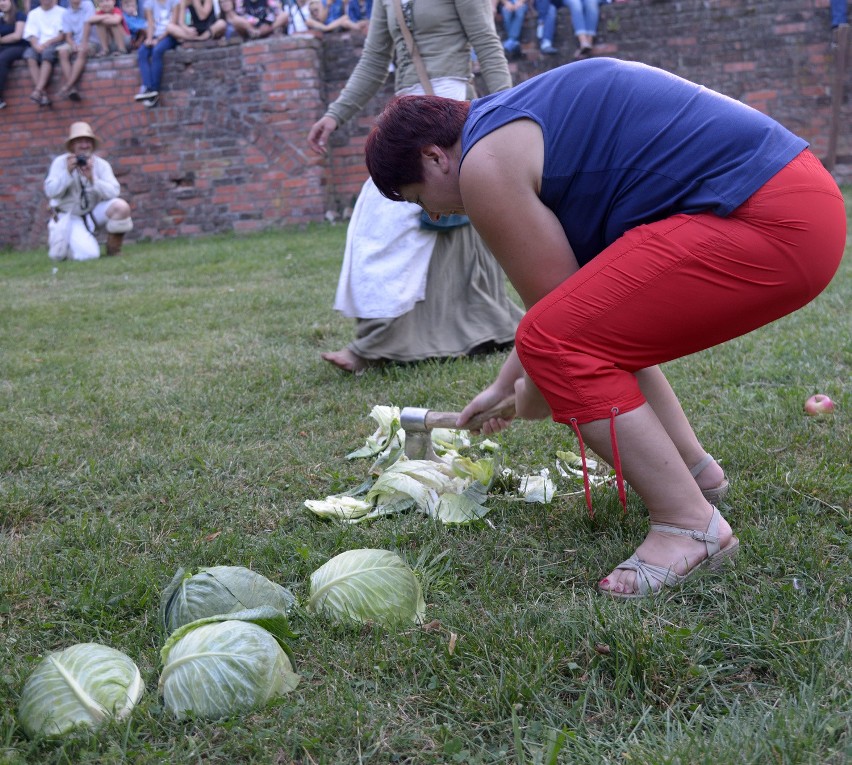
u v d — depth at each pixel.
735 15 13.46
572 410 2.27
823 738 1.68
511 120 2.20
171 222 14.88
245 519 2.93
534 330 2.25
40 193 15.04
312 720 1.84
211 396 4.40
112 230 12.38
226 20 14.67
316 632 2.12
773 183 2.14
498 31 13.92
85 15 14.70
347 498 2.97
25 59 14.84
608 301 2.20
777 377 4.19
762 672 1.96
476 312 4.96
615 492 2.89
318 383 4.64
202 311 7.18
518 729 1.69
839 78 13.17
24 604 2.40
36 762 1.75
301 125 14.27
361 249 4.71
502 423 2.90
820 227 2.17
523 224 2.21
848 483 2.83
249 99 14.34
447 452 3.34
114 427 3.99
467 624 2.15
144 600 2.33
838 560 2.40
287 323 6.44
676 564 2.31
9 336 6.59
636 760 1.64
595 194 2.23
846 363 4.41
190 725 1.83
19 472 3.49
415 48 4.68
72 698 1.82
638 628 2.03
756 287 2.19
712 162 2.16
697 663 1.96
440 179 2.33
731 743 1.66
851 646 1.97
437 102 2.33
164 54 14.38
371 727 1.81
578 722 1.80
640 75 2.26
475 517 2.76
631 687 1.91
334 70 14.48
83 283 9.59
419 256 4.74
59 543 2.78
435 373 4.57
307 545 2.65
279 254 10.84
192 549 2.65
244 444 3.72
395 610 2.16
